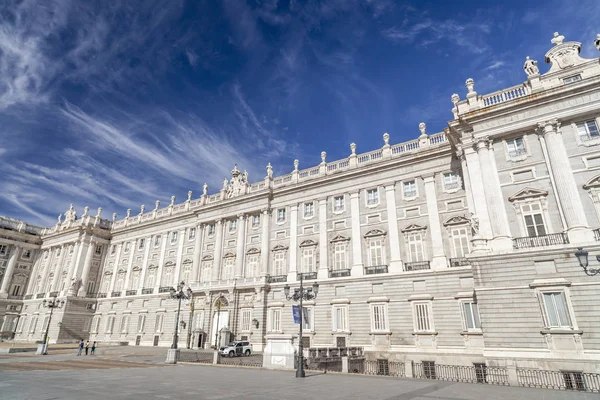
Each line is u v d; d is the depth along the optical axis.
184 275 51.34
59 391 13.10
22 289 67.88
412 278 32.88
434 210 34.16
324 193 41.66
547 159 25.30
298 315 24.83
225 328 40.66
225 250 47.81
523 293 22.84
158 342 48.75
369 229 37.38
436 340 30.08
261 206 45.88
